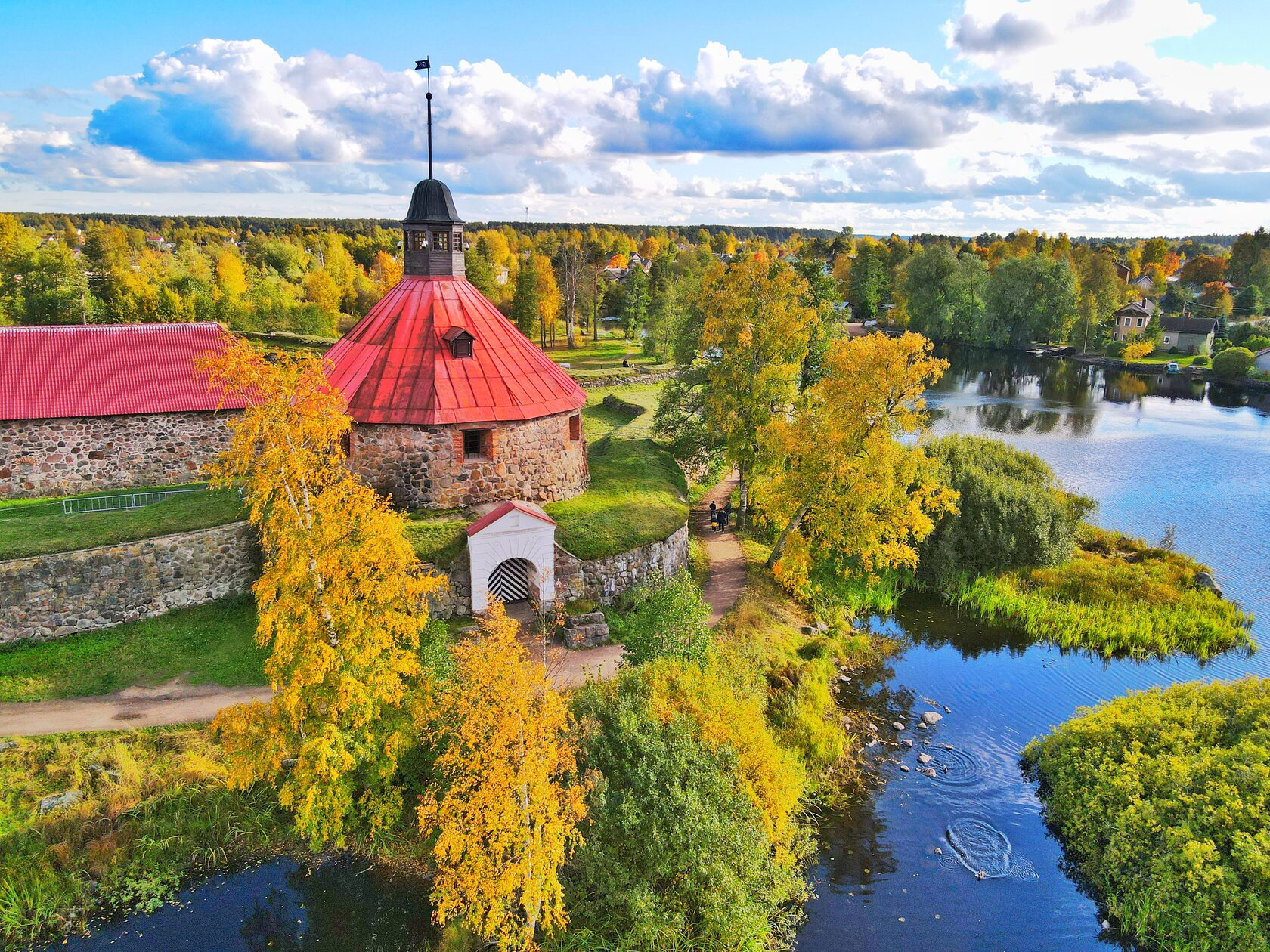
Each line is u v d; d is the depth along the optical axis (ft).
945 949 65.21
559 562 103.14
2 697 82.53
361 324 116.06
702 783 68.85
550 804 56.70
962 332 428.15
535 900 56.39
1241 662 111.24
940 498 116.98
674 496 126.00
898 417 112.78
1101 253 441.68
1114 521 164.66
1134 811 73.05
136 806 71.51
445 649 79.87
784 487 117.08
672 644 85.40
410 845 70.95
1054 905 70.03
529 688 55.88
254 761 65.77
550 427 113.29
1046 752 86.89
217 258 439.22
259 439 62.08
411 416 103.35
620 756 71.10
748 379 129.29
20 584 89.35
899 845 76.28
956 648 115.34
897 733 93.71
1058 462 207.21
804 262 190.80
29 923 63.10
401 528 65.00
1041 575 133.69
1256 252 518.78
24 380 119.14
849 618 121.49
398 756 69.72
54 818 68.95
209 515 103.24
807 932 66.39
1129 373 344.49
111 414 119.96
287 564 60.44
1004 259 421.18
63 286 299.99
